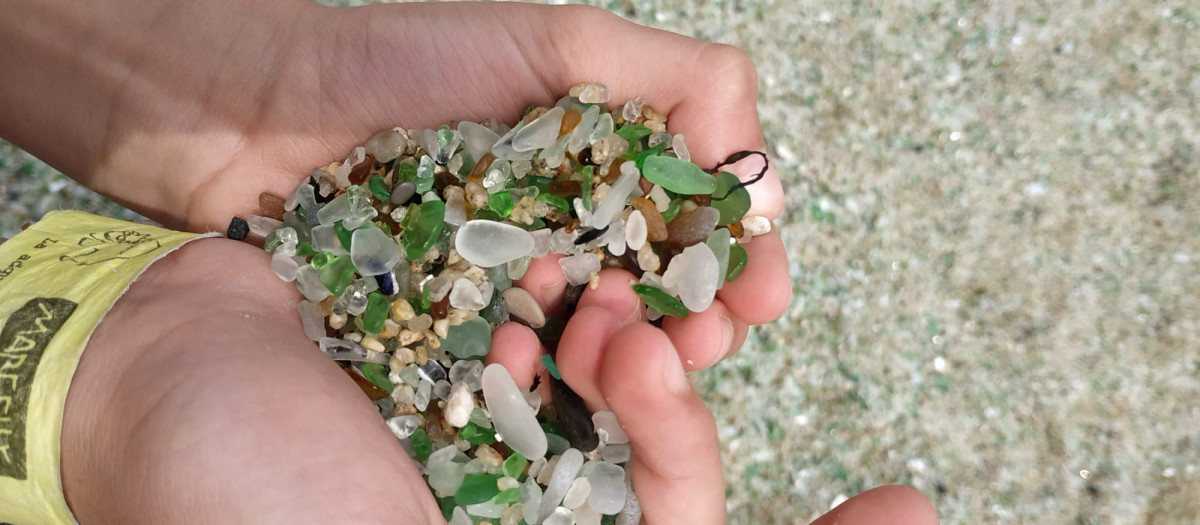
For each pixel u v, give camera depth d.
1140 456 0.22
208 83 0.19
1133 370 0.23
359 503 0.13
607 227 0.16
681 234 0.16
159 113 0.19
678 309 0.16
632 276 0.17
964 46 0.24
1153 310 0.23
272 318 0.15
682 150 0.17
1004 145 0.24
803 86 0.24
